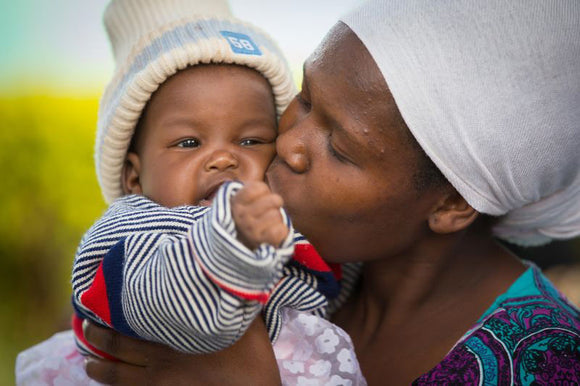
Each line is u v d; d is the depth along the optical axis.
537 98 1.37
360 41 1.42
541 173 1.48
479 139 1.39
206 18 1.84
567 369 1.43
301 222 1.54
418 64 1.36
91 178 5.30
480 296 1.65
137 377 1.51
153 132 1.80
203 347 1.26
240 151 1.78
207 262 1.13
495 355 1.44
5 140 5.20
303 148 1.51
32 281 5.14
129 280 1.29
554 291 1.71
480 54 1.35
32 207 5.20
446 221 1.54
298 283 1.53
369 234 1.54
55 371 1.70
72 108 5.40
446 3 1.37
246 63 1.79
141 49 1.81
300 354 1.51
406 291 1.70
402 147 1.42
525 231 1.80
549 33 1.34
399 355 1.65
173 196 1.73
